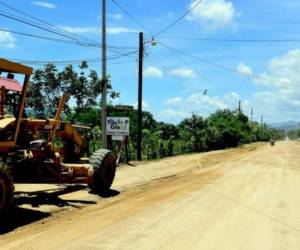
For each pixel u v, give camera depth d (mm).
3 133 10602
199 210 11859
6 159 10750
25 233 8922
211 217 10984
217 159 35062
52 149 12445
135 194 14609
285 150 60531
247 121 111812
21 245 8039
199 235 9148
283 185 17797
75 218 10453
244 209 12211
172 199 13617
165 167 25875
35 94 24344
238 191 15750
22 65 10359
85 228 9430
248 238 9055
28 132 11992
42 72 24453
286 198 14312
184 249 8094
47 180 12305
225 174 22234
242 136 83625
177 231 9414
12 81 10820
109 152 14500
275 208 12453
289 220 10891
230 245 8492
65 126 13672
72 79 24812
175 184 17641
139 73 31500
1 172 9398
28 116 12781
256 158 37562
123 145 29141
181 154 44188
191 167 26359
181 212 11500
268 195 14906
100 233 9023
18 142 11781
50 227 9477
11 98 10820
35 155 11883
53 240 8414
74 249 7844
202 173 22766
